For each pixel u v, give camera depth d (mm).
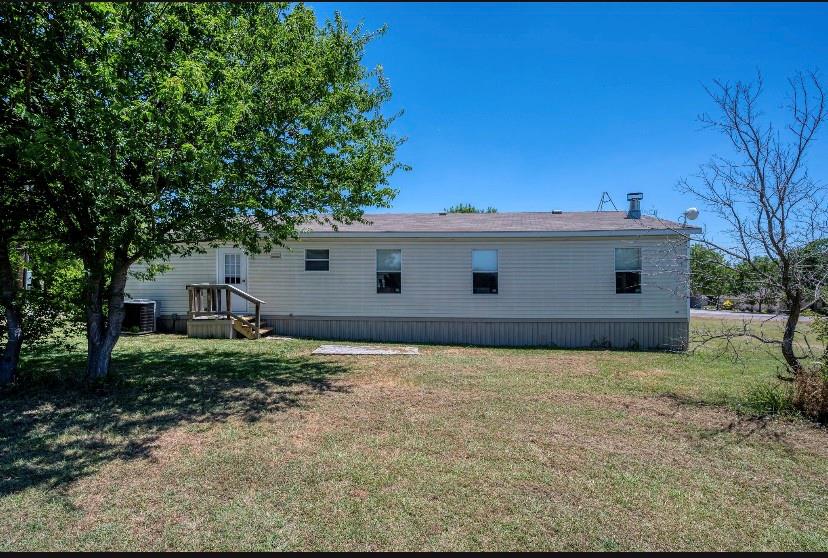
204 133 5414
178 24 5699
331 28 7566
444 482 3561
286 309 12531
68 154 4496
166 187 6035
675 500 3338
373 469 3773
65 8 5004
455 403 5762
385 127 8367
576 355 9953
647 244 11391
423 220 13664
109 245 6148
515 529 2932
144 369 7594
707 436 4660
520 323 11828
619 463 3975
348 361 8703
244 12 6766
